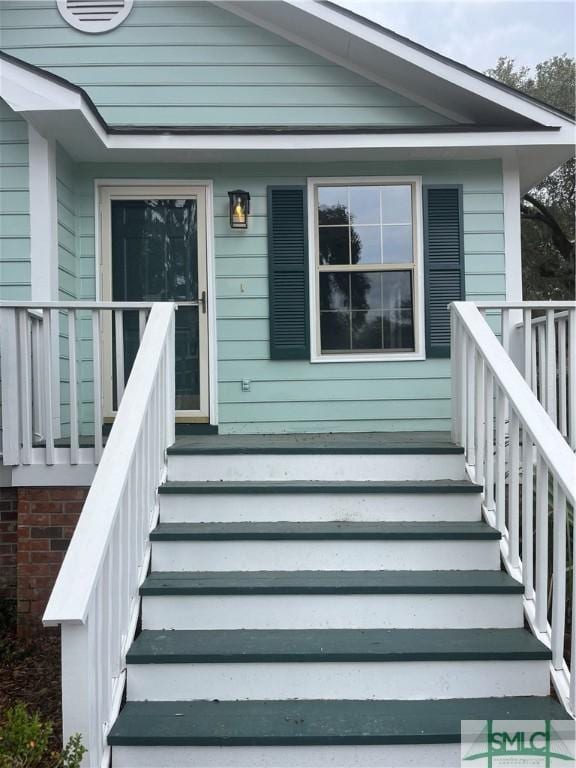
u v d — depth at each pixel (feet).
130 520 8.66
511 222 16.49
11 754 6.27
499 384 9.62
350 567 9.68
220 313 16.48
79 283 16.25
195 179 16.47
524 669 8.18
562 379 12.63
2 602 13.52
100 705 7.03
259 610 8.91
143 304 11.66
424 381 16.49
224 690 8.10
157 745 7.20
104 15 16.60
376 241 16.70
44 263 14.34
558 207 43.91
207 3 16.66
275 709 7.88
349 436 14.90
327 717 7.67
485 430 10.59
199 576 9.41
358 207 16.71
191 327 16.55
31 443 12.14
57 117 13.44
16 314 11.94
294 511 10.41
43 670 11.39
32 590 12.35
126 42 16.61
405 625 8.94
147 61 16.62
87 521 7.27
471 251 16.57
